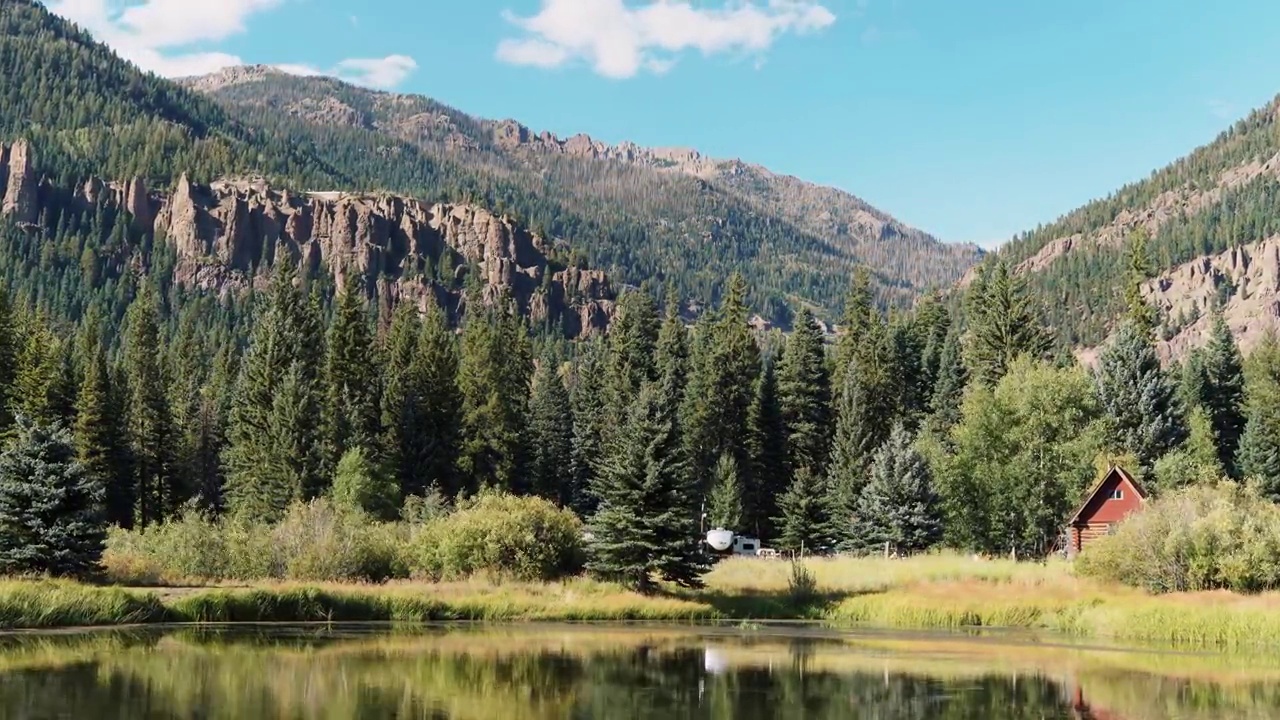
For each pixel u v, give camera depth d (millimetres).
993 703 27422
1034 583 53812
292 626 40094
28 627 36656
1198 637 41875
